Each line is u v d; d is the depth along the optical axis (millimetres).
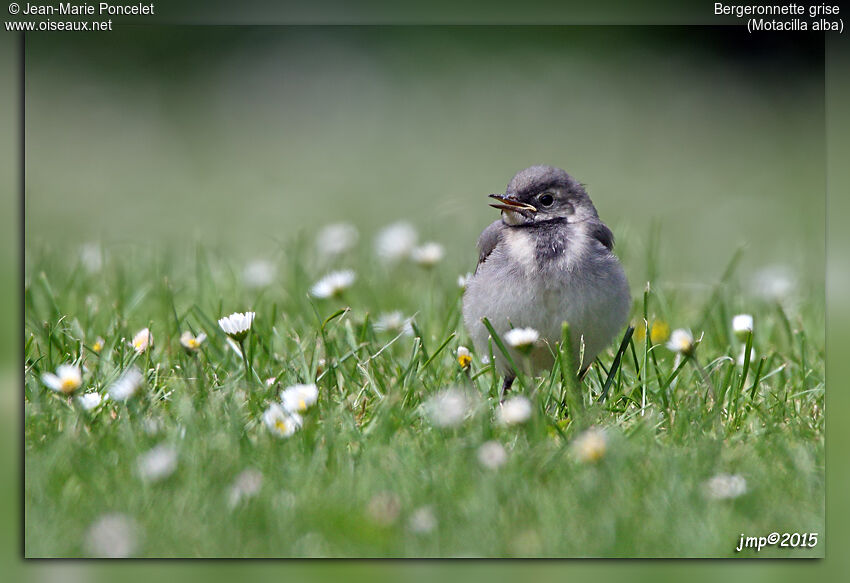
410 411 8180
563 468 7199
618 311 9031
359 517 6633
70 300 11641
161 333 10609
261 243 17250
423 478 7070
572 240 9164
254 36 30422
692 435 7855
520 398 7891
